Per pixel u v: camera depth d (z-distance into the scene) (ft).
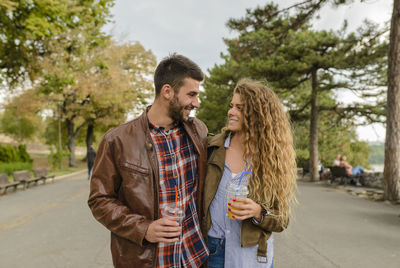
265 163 5.73
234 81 58.23
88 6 39.19
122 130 5.23
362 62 38.22
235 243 5.66
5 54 39.24
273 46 43.39
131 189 5.00
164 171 5.30
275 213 5.58
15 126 143.95
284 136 6.03
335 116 51.42
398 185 27.32
